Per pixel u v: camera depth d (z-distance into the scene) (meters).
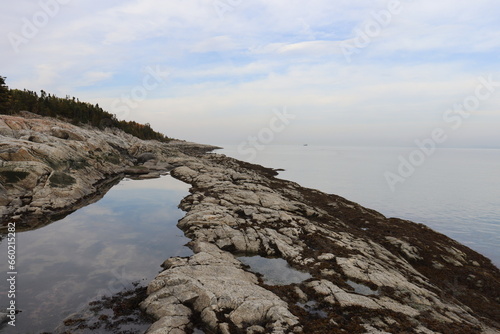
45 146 30.94
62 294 12.52
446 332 11.18
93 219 23.33
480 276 19.97
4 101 55.94
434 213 43.03
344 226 26.92
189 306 11.42
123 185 37.75
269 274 15.44
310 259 17.25
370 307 12.25
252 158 146.75
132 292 12.92
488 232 34.28
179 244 18.81
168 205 28.50
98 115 83.75
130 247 18.09
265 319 10.72
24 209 23.06
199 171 49.78
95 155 43.38
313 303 12.47
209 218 22.31
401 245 23.31
